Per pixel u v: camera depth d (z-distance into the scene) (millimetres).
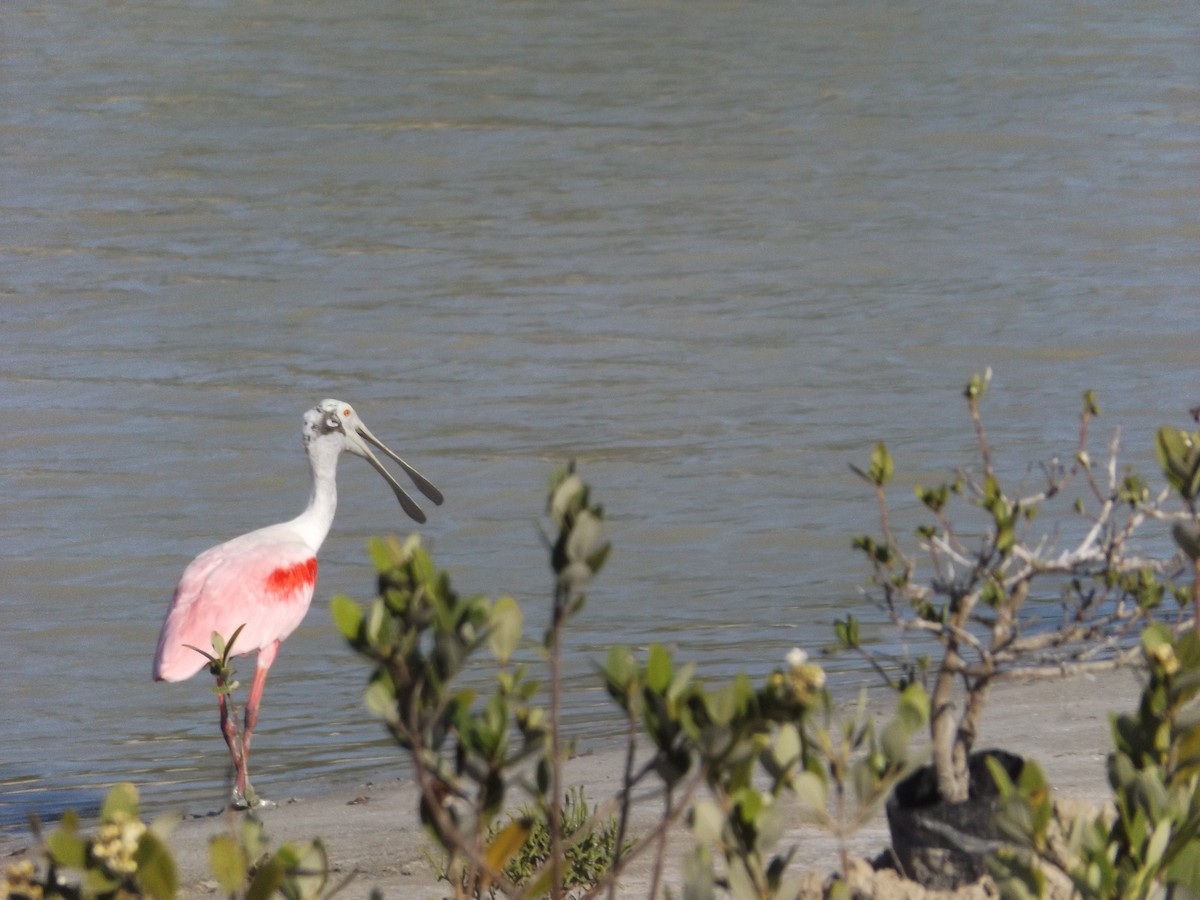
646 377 22250
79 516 17719
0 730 12594
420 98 42469
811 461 18766
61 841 3648
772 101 42000
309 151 37250
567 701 12320
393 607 3996
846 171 35125
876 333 24188
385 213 32188
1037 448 19000
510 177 34969
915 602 6184
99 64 46469
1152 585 6094
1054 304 25469
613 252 29031
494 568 16047
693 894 3916
